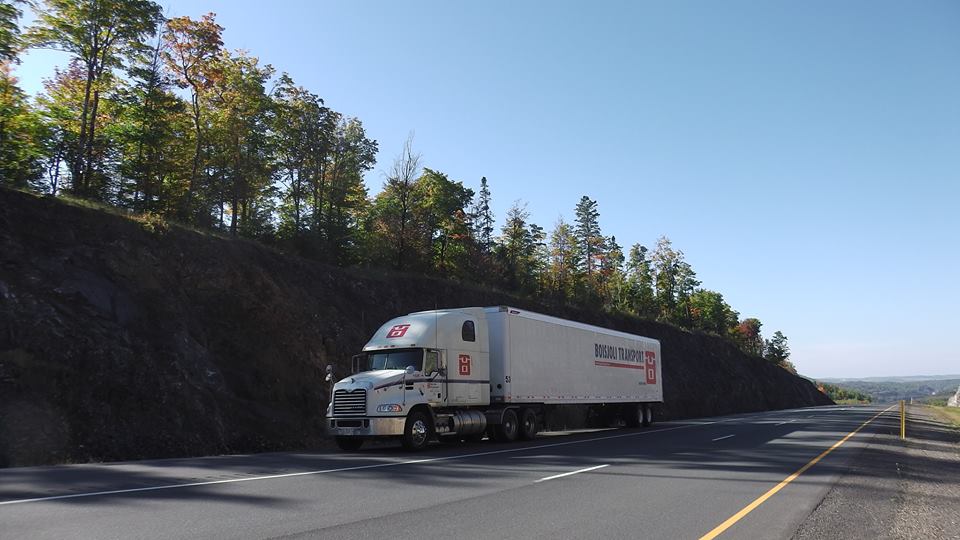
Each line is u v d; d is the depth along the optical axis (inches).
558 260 2748.5
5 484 398.0
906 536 296.4
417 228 1768.0
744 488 419.2
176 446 655.8
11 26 1024.2
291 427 809.5
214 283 949.8
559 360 952.3
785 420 1413.6
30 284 702.5
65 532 265.7
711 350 3193.9
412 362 712.4
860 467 538.9
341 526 289.4
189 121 1393.9
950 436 968.9
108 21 1126.4
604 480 449.4
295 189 1662.2
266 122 1562.5
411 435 677.9
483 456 611.8
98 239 839.7
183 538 259.8
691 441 805.9
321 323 1080.8
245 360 877.8
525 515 323.6
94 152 1209.4
